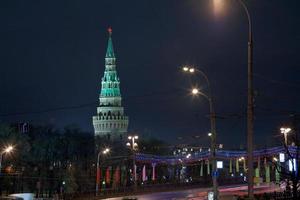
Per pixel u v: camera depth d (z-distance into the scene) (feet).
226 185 582.35
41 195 393.29
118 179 510.17
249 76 128.77
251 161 130.21
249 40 127.95
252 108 129.39
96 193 412.57
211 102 191.11
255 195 227.40
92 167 476.95
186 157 625.00
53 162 428.15
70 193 394.52
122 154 535.19
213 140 192.03
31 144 417.69
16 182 379.76
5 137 375.66
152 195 450.71
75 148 463.01
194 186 565.53
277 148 411.34
